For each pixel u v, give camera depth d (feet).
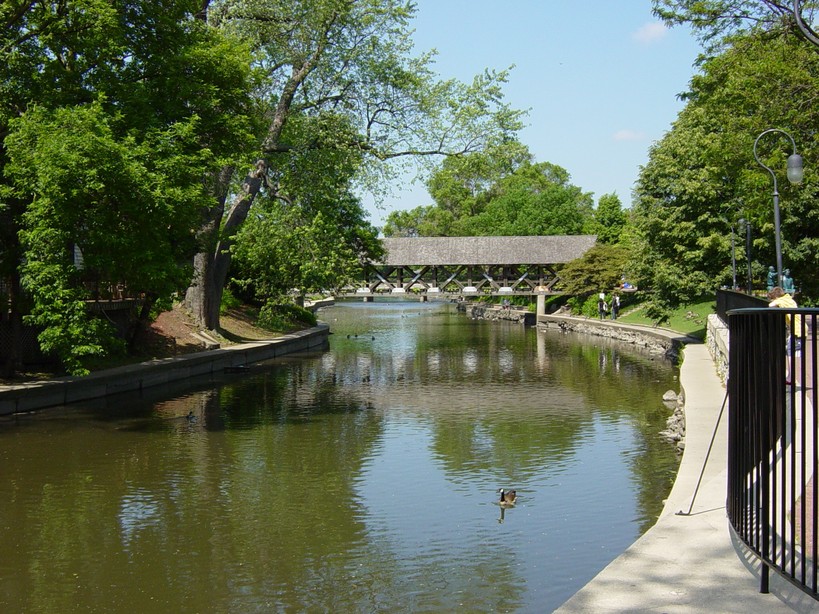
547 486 47.65
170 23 73.15
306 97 120.78
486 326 206.59
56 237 63.62
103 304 88.53
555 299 237.66
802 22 46.83
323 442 60.23
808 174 76.02
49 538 39.01
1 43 67.92
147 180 63.67
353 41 119.24
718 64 78.59
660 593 18.29
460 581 33.58
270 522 41.42
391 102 122.11
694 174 129.29
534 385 91.86
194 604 31.53
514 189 339.98
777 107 74.64
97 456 55.36
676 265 134.21
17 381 75.15
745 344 20.86
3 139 69.72
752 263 126.41
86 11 66.03
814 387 16.97
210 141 77.71
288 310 159.33
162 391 85.92
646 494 45.55
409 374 103.09
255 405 77.61
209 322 119.65
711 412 50.88
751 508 19.71
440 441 60.44
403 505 44.27
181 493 46.68
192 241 81.30
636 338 148.77
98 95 66.23
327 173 121.80
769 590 18.25
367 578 34.01
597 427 65.16
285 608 31.14
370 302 371.76
